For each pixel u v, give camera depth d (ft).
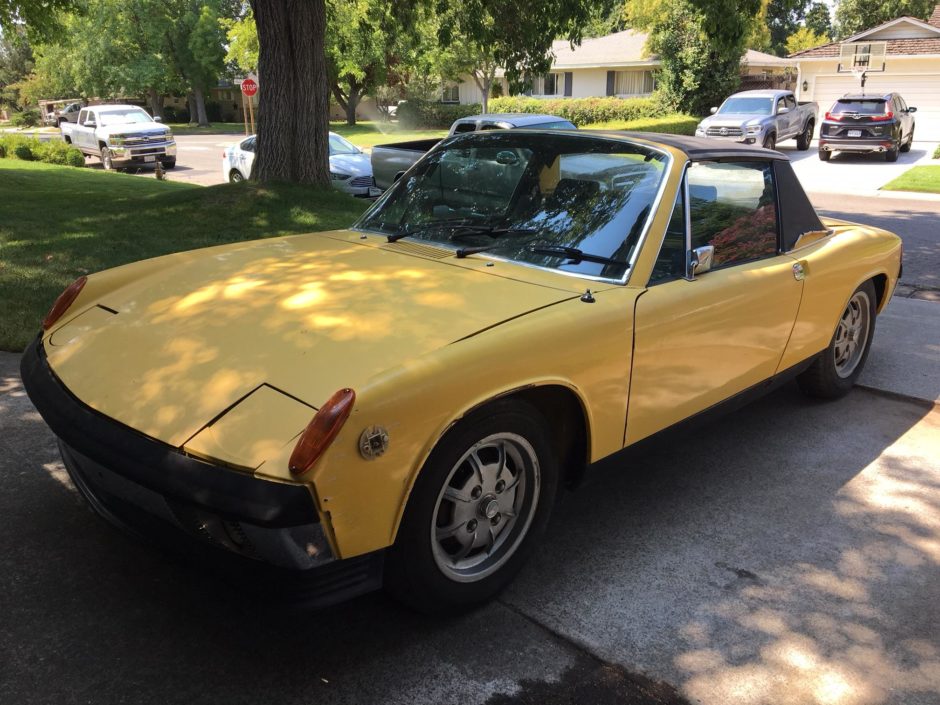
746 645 8.64
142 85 159.22
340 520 7.10
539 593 9.46
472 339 8.20
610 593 9.50
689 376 10.87
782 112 73.97
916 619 9.20
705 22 37.24
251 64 111.04
